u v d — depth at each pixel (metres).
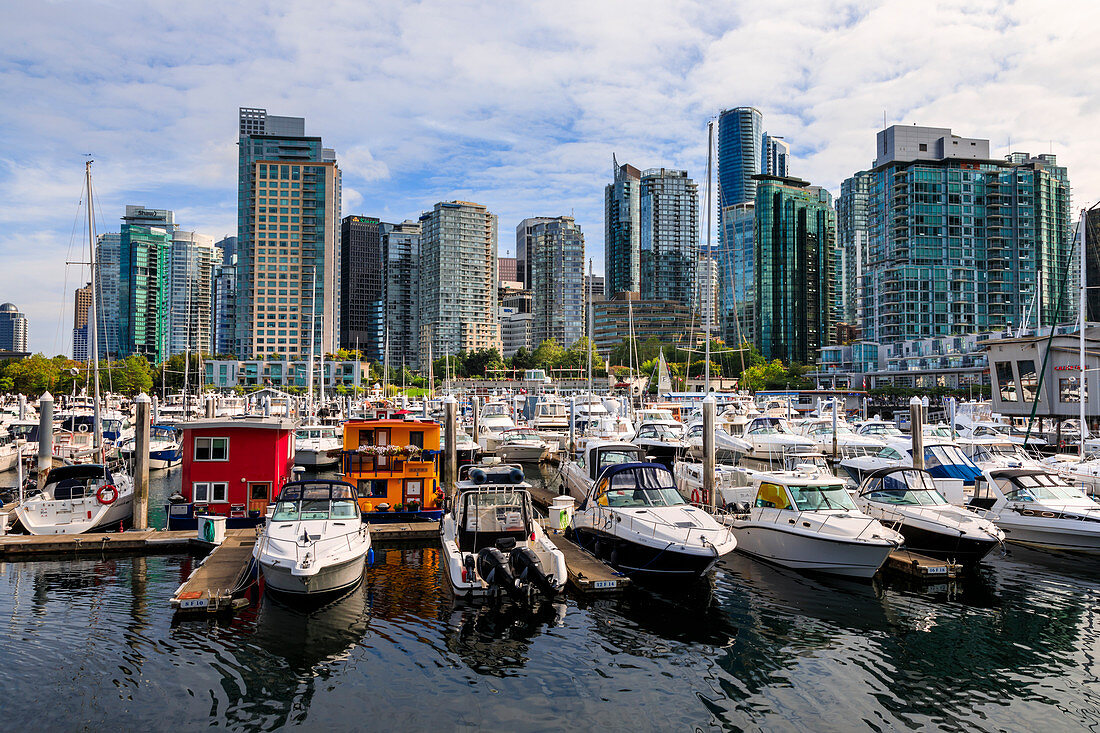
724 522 24.56
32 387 122.25
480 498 20.80
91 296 37.97
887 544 19.50
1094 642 16.06
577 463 32.56
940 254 162.38
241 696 13.12
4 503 28.91
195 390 148.00
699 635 16.36
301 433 47.44
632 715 12.52
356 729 11.98
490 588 18.02
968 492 28.67
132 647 15.31
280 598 18.44
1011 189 163.50
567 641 15.91
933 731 12.08
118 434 47.62
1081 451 36.34
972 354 123.81
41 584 19.91
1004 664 14.86
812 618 17.56
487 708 12.71
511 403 78.88
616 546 20.84
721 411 63.81
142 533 23.69
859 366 157.12
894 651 15.52
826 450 45.88
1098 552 23.06
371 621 17.02
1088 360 53.00
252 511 25.50
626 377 133.12
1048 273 161.75
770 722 12.34
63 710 12.53
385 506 27.19
